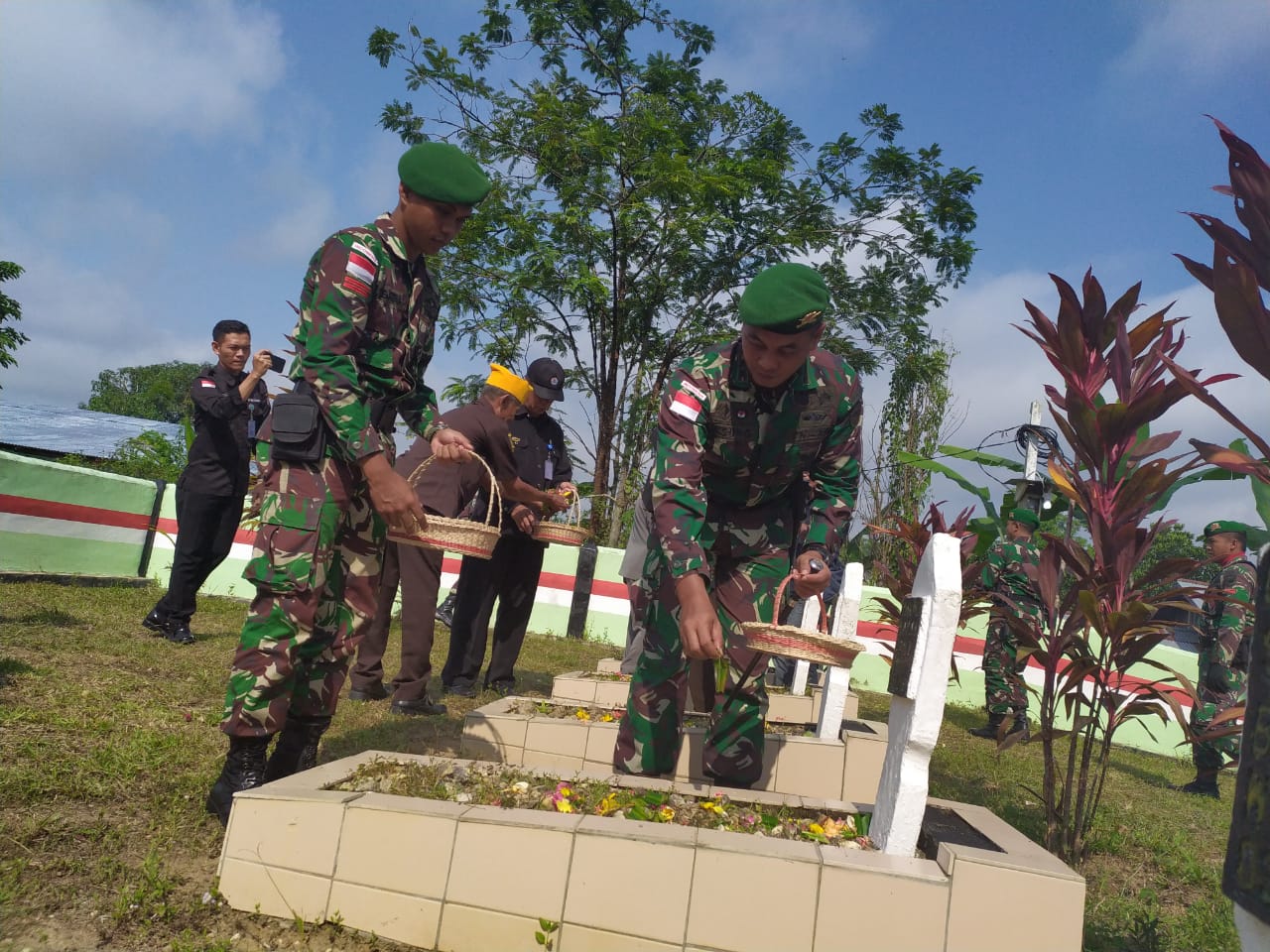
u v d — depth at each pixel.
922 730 2.59
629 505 17.20
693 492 3.19
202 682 5.10
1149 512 3.54
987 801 5.02
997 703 8.07
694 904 2.33
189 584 6.52
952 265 17.22
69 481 9.08
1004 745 3.79
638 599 3.70
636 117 16.42
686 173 15.36
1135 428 3.52
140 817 2.92
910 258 17.38
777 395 3.31
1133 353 3.62
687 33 17.33
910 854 2.57
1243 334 1.61
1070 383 3.58
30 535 8.74
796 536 3.77
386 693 5.74
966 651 10.74
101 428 32.09
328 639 3.17
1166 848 4.47
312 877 2.47
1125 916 3.40
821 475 3.64
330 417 2.88
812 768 4.25
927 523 6.66
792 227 17.64
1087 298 3.53
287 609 2.92
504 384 5.62
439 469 5.45
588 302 17.09
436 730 4.76
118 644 5.88
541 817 2.46
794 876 2.31
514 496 5.75
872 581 11.45
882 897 2.29
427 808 2.47
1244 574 7.05
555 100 16.06
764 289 2.95
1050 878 2.27
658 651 3.54
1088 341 3.58
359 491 3.15
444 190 3.04
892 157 16.77
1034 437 8.34
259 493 2.99
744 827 2.85
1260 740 1.50
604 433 18.00
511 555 6.22
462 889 2.41
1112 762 7.93
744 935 2.30
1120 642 3.60
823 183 17.62
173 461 18.33
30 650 5.25
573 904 2.36
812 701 5.38
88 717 3.89
